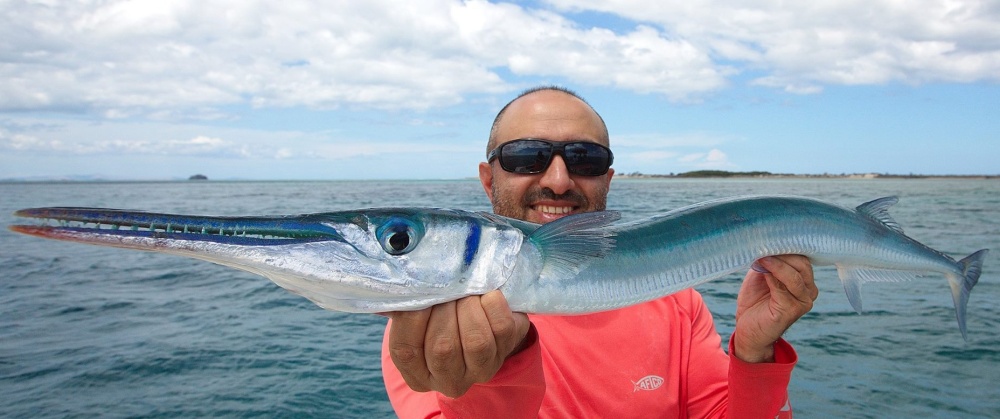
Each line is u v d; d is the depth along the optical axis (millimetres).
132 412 960
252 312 1589
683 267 478
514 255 396
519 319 365
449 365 341
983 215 4371
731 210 515
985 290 1699
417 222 368
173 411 963
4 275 2225
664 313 565
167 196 9617
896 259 598
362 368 1147
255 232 345
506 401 372
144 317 1540
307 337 1350
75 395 1024
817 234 544
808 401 946
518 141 593
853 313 1439
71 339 1336
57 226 300
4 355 1222
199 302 1714
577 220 431
